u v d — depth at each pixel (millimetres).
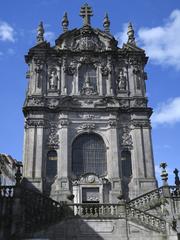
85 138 42844
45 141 41719
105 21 49844
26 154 40250
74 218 29234
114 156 41125
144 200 35094
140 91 45438
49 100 43844
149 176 40375
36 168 39594
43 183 39156
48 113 43188
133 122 43344
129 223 29391
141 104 44500
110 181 39938
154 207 33938
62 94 44188
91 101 44125
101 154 42125
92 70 46688
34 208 28656
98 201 39094
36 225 27984
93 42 47969
